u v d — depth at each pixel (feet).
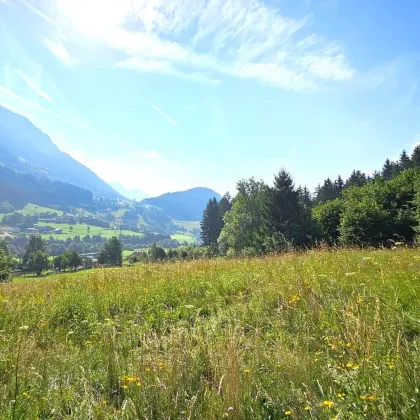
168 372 9.62
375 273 19.71
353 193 163.53
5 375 10.62
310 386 8.48
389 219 119.14
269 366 10.23
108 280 27.53
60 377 10.12
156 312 18.21
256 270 25.95
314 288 17.42
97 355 12.36
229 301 19.66
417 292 15.05
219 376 9.50
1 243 320.70
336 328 11.88
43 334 15.16
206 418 7.90
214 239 330.75
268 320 14.83
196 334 13.17
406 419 6.96
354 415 7.11
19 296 23.89
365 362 8.98
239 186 186.29
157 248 144.46
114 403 9.44
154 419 8.23
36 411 8.57
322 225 147.43
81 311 18.58
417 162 258.98
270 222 140.56
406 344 9.57
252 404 8.34
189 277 25.89
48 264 312.09
